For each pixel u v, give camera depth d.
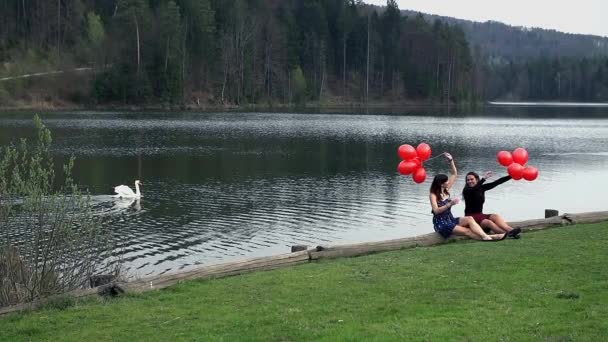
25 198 11.25
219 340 7.34
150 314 8.41
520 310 8.18
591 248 11.67
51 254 10.90
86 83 93.94
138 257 18.02
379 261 11.10
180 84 98.56
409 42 142.62
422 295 8.97
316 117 86.62
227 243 19.81
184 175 33.88
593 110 132.75
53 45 104.00
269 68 116.94
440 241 13.05
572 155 45.53
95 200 26.19
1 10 102.69
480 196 13.37
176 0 107.06
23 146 12.43
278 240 20.27
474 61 162.25
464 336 7.26
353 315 8.15
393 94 136.62
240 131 60.97
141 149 44.59
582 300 8.48
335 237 20.72
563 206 26.62
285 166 38.16
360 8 160.12
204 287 9.64
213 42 106.81
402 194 28.92
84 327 8.00
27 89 90.12
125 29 97.25
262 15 120.25
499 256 11.20
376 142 53.28
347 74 135.62
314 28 131.12
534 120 90.12
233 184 31.25
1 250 10.27
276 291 9.34
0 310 8.73
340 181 32.75
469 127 73.00
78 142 47.62
